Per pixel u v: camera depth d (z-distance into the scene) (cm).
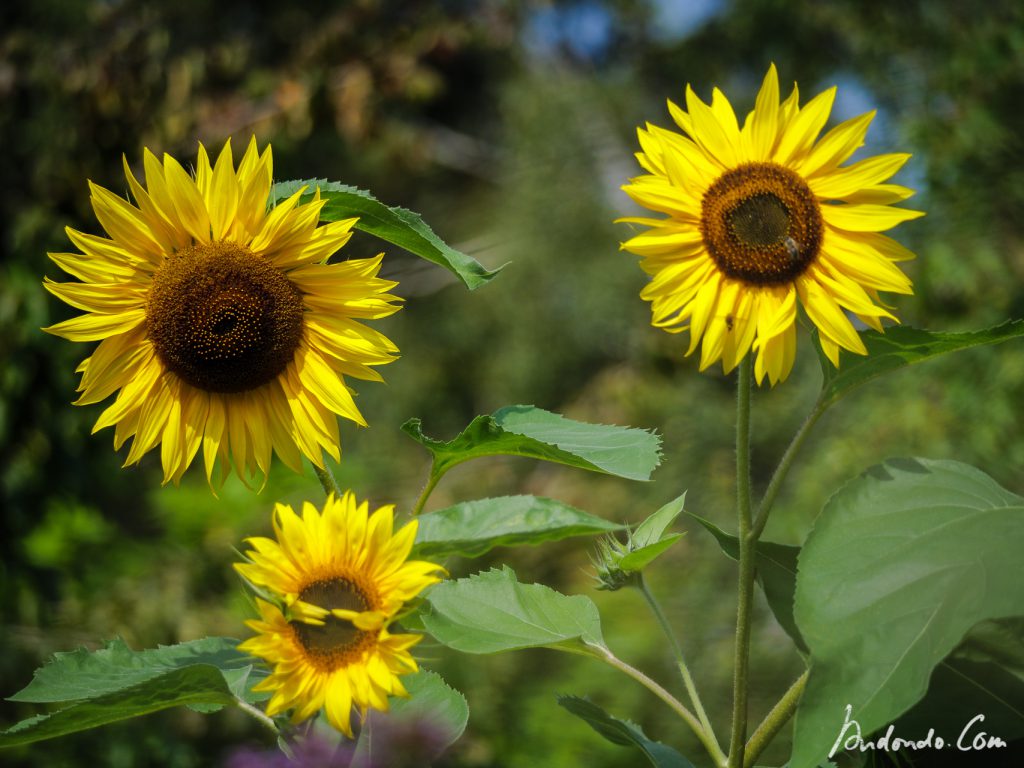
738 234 169
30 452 488
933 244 531
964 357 510
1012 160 537
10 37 548
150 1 584
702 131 171
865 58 621
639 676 171
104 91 541
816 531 161
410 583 159
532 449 170
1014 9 575
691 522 570
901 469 162
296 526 159
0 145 534
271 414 176
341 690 157
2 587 457
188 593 431
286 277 175
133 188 174
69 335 174
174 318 174
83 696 166
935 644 155
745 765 166
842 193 169
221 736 422
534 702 420
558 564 526
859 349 167
